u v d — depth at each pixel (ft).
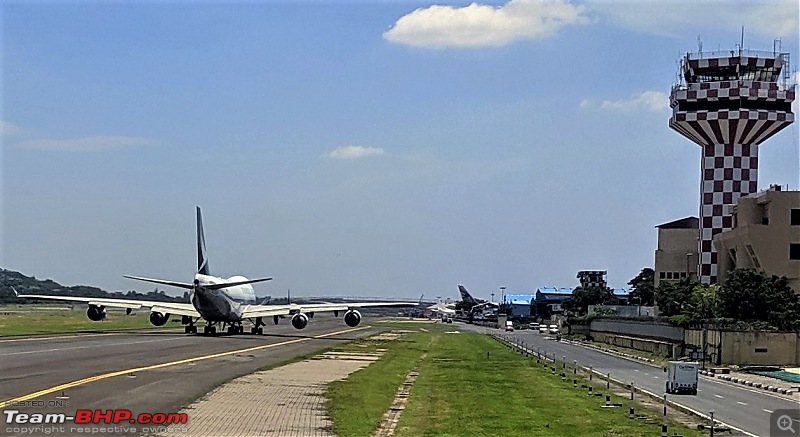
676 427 114.42
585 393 157.79
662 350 298.35
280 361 191.01
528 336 472.85
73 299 307.17
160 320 305.32
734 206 367.66
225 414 104.06
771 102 373.81
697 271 427.74
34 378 131.44
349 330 440.86
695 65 391.45
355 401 124.36
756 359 241.55
